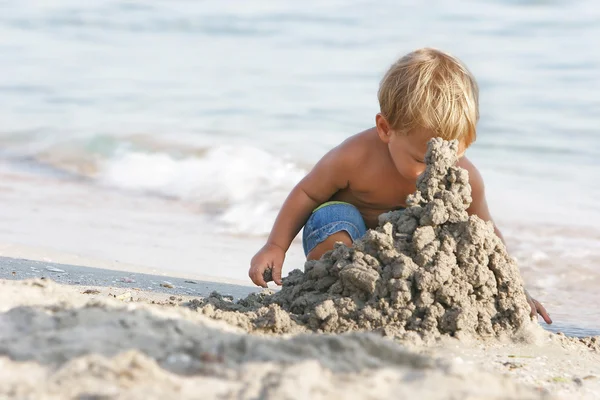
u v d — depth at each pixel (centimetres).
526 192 2731
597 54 4631
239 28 5659
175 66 4884
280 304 1325
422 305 1237
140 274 1850
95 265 1917
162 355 901
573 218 2458
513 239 2288
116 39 5644
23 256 1934
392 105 1392
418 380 865
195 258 2141
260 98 4081
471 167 1448
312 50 5084
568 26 5188
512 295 1284
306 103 3950
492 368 1124
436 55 1447
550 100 3888
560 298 1852
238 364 888
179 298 1535
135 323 989
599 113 3678
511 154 3197
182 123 3644
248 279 1955
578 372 1164
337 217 1460
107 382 823
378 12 5809
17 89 4409
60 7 6512
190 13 6078
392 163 1470
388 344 981
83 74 4759
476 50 4816
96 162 3198
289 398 776
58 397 792
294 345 936
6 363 875
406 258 1249
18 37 5712
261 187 2819
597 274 2019
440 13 5641
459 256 1262
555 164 3067
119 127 3566
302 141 3334
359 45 5128
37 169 3123
